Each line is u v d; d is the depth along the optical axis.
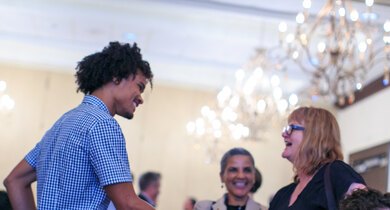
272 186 12.20
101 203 2.38
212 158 11.84
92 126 2.36
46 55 11.60
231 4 8.43
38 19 10.09
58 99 11.73
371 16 8.12
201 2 8.51
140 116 12.16
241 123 10.28
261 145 12.30
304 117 2.97
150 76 2.64
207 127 11.96
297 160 2.91
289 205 2.91
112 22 9.85
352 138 11.59
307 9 7.21
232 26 9.77
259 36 9.92
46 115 11.66
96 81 2.52
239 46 10.55
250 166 3.88
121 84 2.53
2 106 10.79
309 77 11.14
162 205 11.88
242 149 3.96
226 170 3.90
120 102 2.54
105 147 2.34
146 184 6.96
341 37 7.63
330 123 2.94
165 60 11.32
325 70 8.12
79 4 9.43
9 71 11.69
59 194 2.37
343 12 7.33
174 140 12.16
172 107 12.23
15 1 9.38
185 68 11.95
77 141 2.36
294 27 9.06
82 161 2.36
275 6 8.23
